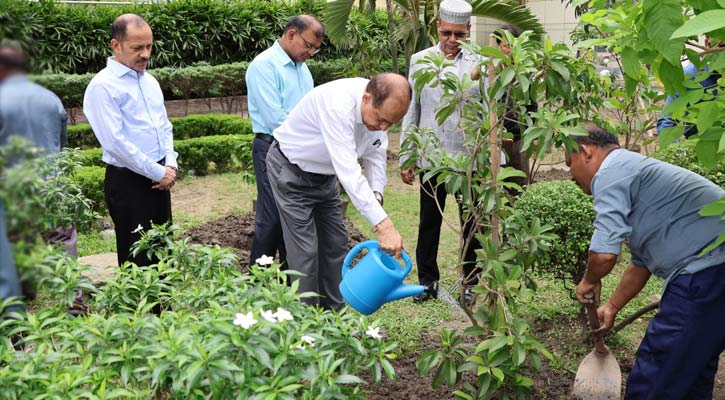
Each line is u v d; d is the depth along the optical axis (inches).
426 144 137.7
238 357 85.3
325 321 103.3
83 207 164.1
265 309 102.9
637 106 200.1
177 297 113.4
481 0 315.6
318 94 137.9
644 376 118.4
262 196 179.5
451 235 251.6
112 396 83.1
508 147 194.9
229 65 505.4
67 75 452.4
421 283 195.3
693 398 122.9
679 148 209.9
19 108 70.4
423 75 129.6
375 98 126.9
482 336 156.9
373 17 611.8
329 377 85.4
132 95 161.0
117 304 113.0
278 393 81.1
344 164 131.0
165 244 151.3
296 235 151.2
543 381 143.3
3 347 91.4
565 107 158.7
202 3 572.1
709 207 97.9
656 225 115.3
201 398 85.6
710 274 111.3
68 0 552.7
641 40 90.6
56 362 90.7
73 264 112.8
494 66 117.9
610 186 115.5
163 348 84.8
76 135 399.9
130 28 156.9
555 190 158.9
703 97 94.1
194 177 359.9
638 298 188.5
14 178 70.7
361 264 118.6
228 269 122.0
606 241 113.6
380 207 126.4
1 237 72.0
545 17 524.1
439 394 136.9
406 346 157.9
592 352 141.4
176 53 561.0
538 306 179.6
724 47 101.7
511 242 124.9
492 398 125.3
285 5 620.4
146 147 164.9
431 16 376.8
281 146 149.1
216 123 426.9
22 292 77.9
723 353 161.5
